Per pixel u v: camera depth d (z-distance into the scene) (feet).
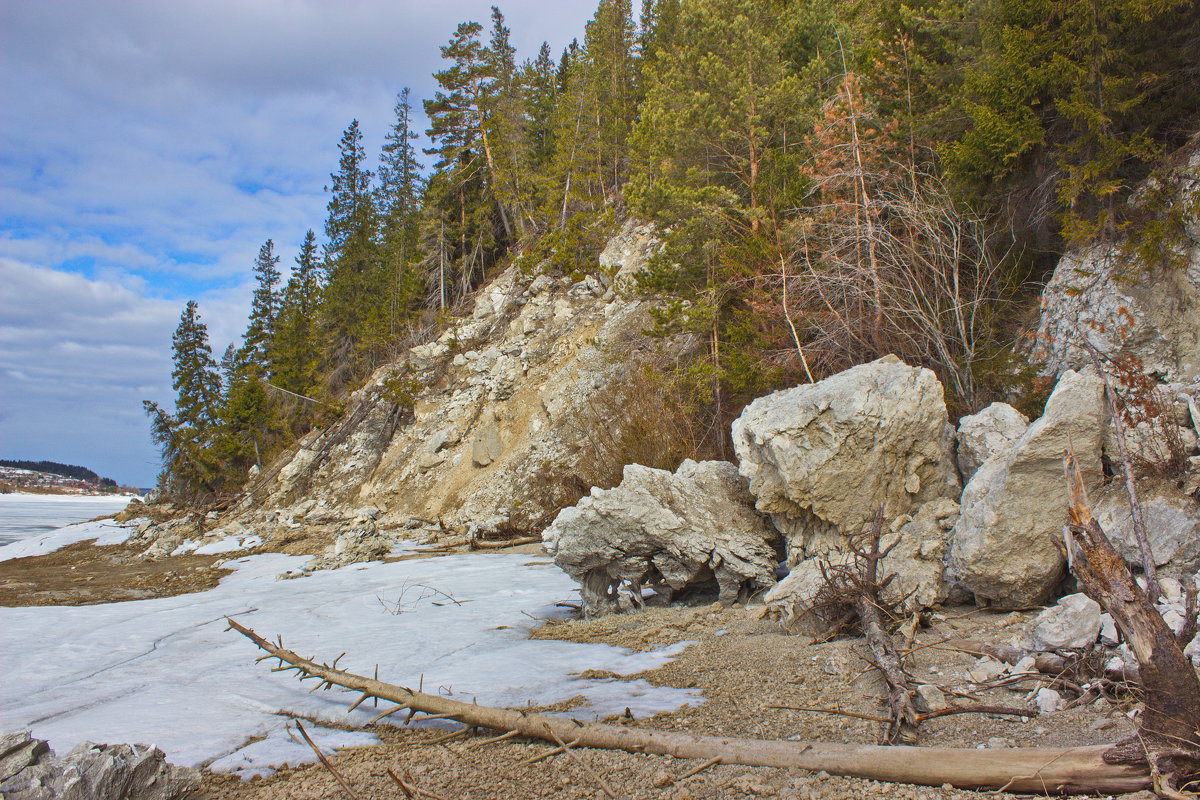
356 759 16.65
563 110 139.03
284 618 36.68
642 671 22.72
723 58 62.64
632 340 79.82
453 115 135.74
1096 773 11.09
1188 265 30.89
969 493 24.86
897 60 54.29
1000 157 39.70
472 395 96.73
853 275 46.55
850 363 47.14
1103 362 28.22
